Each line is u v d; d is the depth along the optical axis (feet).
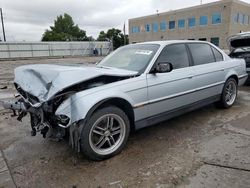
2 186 8.43
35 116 10.22
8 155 10.70
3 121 15.28
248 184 8.15
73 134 9.12
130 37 178.19
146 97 11.09
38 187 8.36
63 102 9.20
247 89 23.88
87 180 8.71
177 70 12.67
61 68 10.16
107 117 9.98
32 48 122.42
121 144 10.57
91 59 102.53
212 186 8.10
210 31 124.77
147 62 11.76
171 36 146.92
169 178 8.65
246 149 10.69
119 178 8.77
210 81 14.70
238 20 120.26
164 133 12.78
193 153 10.44
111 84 10.12
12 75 43.93
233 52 25.46
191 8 132.36
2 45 113.19
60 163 9.94
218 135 12.34
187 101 13.33
